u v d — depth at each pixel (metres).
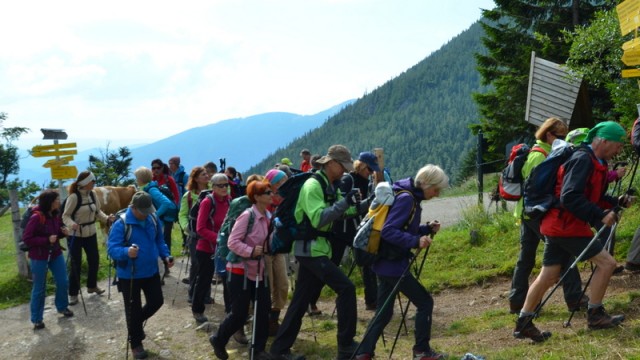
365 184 7.34
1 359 7.09
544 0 21.33
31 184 50.03
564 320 5.87
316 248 5.42
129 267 6.48
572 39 11.91
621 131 4.96
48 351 7.26
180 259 12.20
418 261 9.75
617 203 5.10
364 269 7.76
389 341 6.42
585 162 4.82
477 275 8.58
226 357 6.11
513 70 21.77
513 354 4.94
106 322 8.22
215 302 8.88
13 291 9.92
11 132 52.06
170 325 7.85
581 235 4.99
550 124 5.90
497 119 21.94
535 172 5.24
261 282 5.88
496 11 22.42
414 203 4.87
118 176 42.19
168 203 8.94
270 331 7.05
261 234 5.82
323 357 6.16
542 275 5.25
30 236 7.98
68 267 10.05
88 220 9.35
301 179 5.48
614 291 6.63
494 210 12.80
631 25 6.62
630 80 10.62
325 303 8.59
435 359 5.00
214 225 7.38
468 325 6.57
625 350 4.41
